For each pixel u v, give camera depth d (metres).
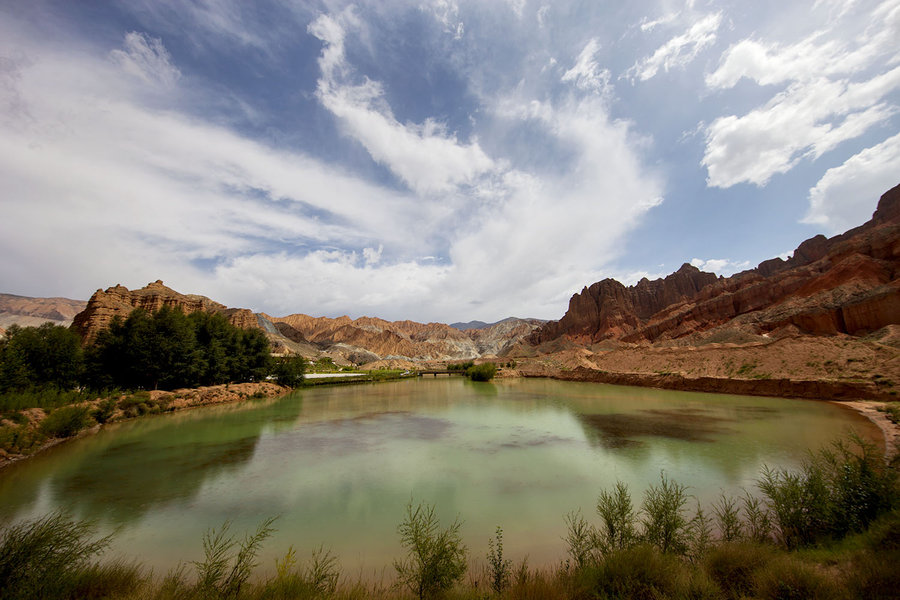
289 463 20.56
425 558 7.70
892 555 5.96
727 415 35.19
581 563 8.12
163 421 34.44
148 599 6.56
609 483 16.73
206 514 13.70
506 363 143.50
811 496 9.41
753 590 6.21
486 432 29.31
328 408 44.75
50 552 6.84
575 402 48.44
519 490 16.00
